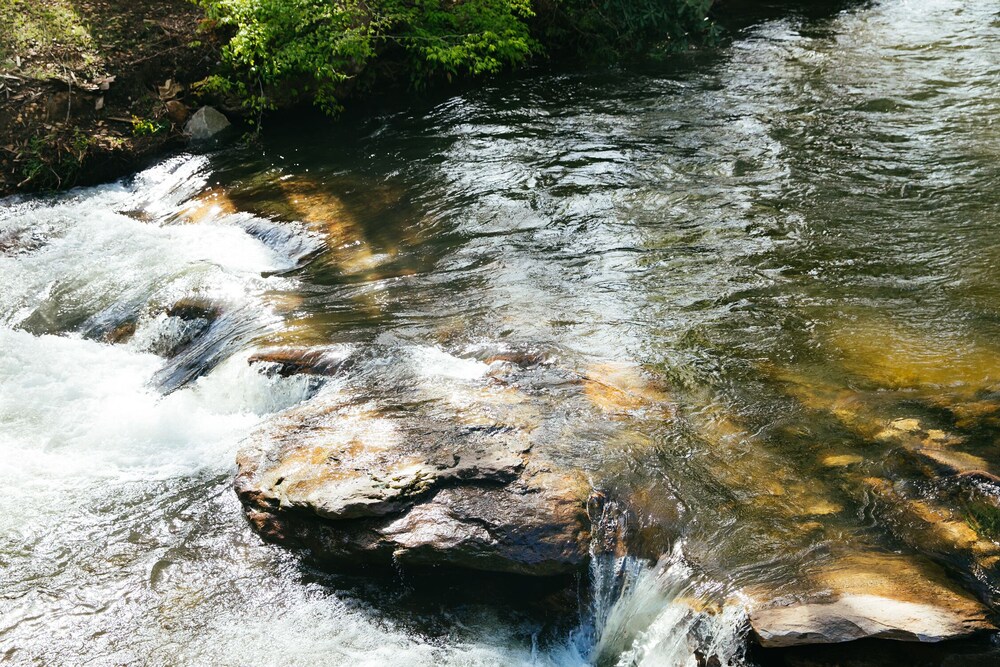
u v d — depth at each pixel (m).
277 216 8.56
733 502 4.66
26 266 8.00
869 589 4.04
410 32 11.82
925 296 6.52
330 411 5.59
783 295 6.64
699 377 5.71
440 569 4.62
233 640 4.50
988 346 5.87
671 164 9.12
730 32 13.79
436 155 9.79
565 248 7.60
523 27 12.41
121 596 4.78
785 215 7.89
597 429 5.23
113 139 9.88
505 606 4.59
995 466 4.68
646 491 4.75
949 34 12.83
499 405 5.50
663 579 4.34
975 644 3.75
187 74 10.73
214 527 5.18
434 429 5.29
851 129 9.67
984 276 6.73
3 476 5.64
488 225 8.12
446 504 4.73
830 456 4.93
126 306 7.37
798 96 10.80
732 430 5.20
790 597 4.04
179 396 6.23
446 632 4.50
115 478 5.62
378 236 8.12
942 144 9.13
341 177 9.37
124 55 10.55
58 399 6.43
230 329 6.78
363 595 4.73
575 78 12.17
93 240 8.43
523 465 4.92
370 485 4.88
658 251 7.42
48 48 10.28
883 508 4.54
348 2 11.14
